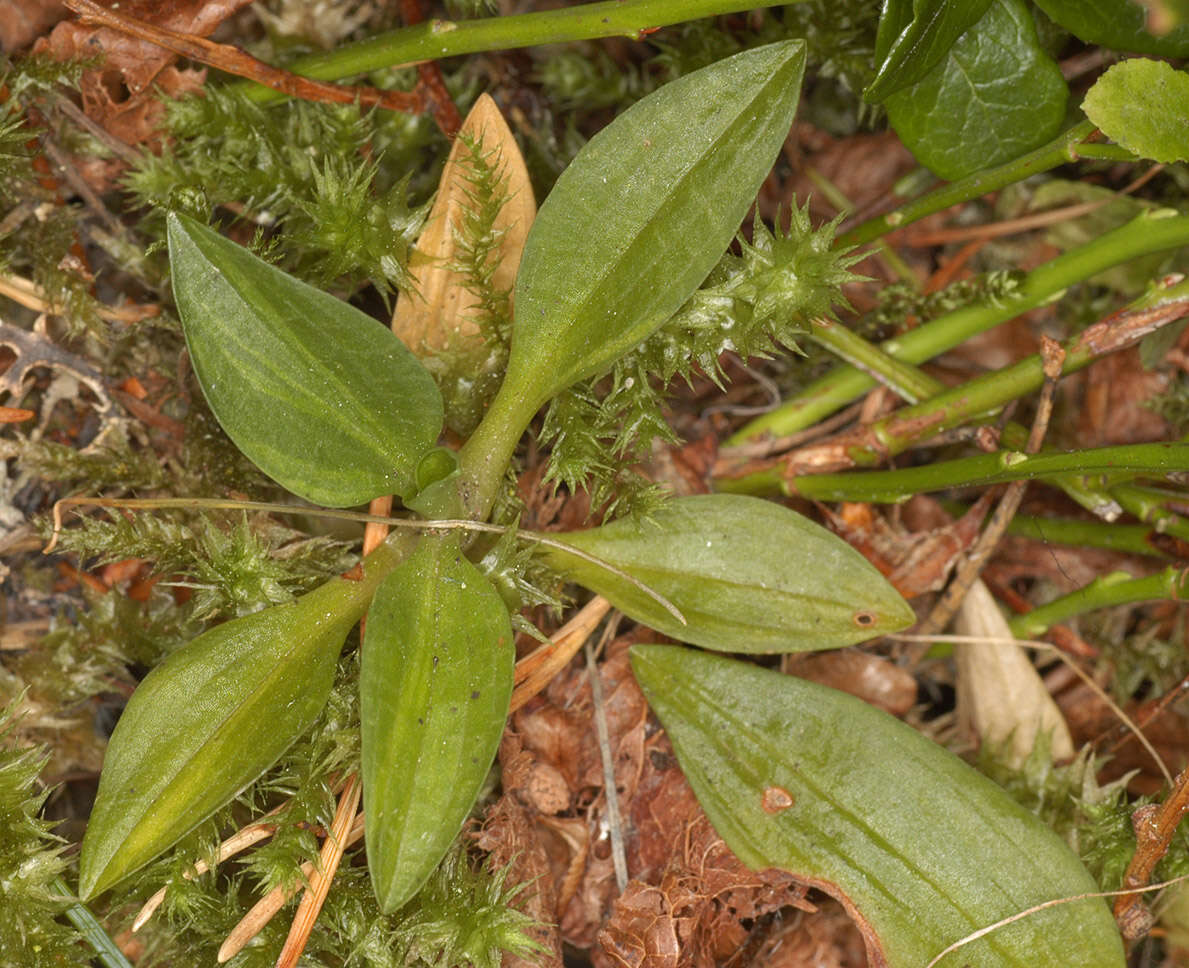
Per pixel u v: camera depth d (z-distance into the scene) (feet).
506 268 0.67
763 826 0.66
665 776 0.69
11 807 0.64
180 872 0.63
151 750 0.62
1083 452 0.66
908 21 0.63
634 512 0.66
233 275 0.61
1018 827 0.65
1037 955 0.64
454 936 0.64
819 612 0.66
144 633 0.68
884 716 0.66
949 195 0.69
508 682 0.62
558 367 0.64
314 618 0.64
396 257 0.66
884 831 0.65
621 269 0.63
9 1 0.67
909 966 0.65
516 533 0.64
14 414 0.67
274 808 0.67
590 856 0.68
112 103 0.68
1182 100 0.64
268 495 0.69
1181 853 0.68
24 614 0.69
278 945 0.64
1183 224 0.68
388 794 0.60
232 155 0.68
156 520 0.66
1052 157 0.67
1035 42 0.67
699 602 0.66
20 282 0.68
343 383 0.62
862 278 0.64
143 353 0.69
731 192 0.63
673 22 0.65
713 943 0.68
